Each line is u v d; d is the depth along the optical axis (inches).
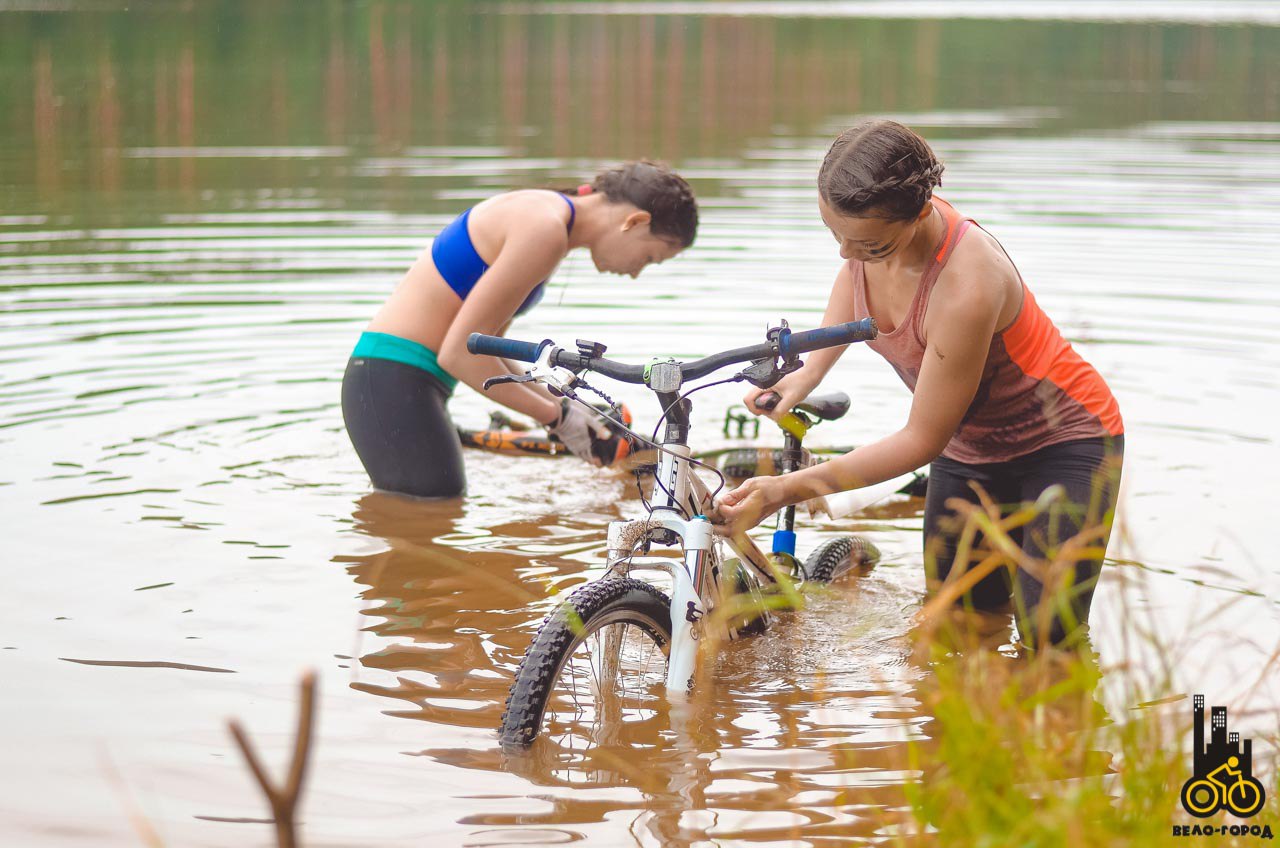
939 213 295.1
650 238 428.8
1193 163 1122.7
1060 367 314.0
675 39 2952.8
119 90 1636.3
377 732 265.0
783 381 343.0
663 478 279.3
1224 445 460.8
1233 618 320.5
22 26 2412.6
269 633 312.0
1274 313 639.8
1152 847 197.2
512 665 299.7
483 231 429.1
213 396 514.3
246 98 1605.6
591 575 359.3
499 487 446.6
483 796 241.0
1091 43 2950.3
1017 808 203.2
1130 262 748.6
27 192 954.7
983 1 5605.3
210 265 729.6
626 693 286.0
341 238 796.0
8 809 233.3
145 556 357.1
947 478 339.6
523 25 3161.9
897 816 235.0
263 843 224.8
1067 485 312.3
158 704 273.9
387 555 368.8
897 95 1786.4
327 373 549.3
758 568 325.4
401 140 1232.8
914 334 300.4
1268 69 2335.1
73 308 636.7
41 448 444.5
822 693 290.2
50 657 293.7
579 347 281.7
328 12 3036.4
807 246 784.3
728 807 238.5
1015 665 305.3
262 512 399.2
